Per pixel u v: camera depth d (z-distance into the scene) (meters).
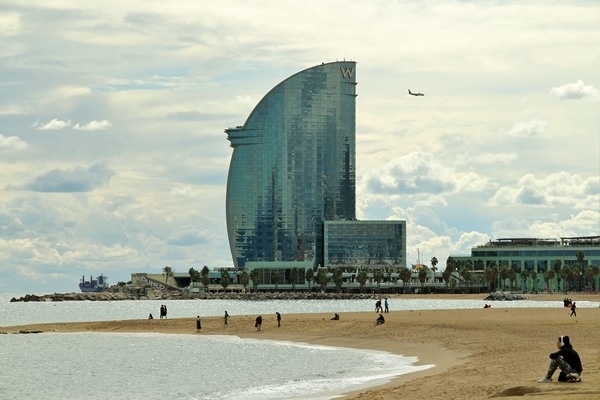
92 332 194.12
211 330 183.12
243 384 93.25
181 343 160.75
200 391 89.44
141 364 127.50
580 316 178.38
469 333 132.38
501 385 64.75
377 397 63.94
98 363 131.50
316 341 147.50
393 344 129.88
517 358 90.19
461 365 88.56
